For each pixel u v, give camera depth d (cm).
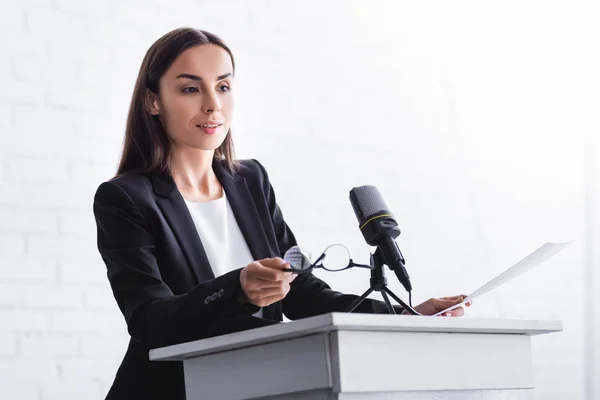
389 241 199
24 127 374
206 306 184
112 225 223
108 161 390
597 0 562
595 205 544
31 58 378
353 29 475
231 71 250
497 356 187
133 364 223
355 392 159
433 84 500
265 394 167
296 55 453
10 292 362
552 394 518
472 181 505
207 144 242
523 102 534
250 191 258
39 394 362
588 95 555
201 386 179
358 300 199
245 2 439
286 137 443
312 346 159
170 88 242
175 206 233
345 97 466
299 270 177
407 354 167
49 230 373
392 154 477
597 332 534
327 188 451
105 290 382
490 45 527
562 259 535
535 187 530
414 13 500
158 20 410
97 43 393
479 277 498
